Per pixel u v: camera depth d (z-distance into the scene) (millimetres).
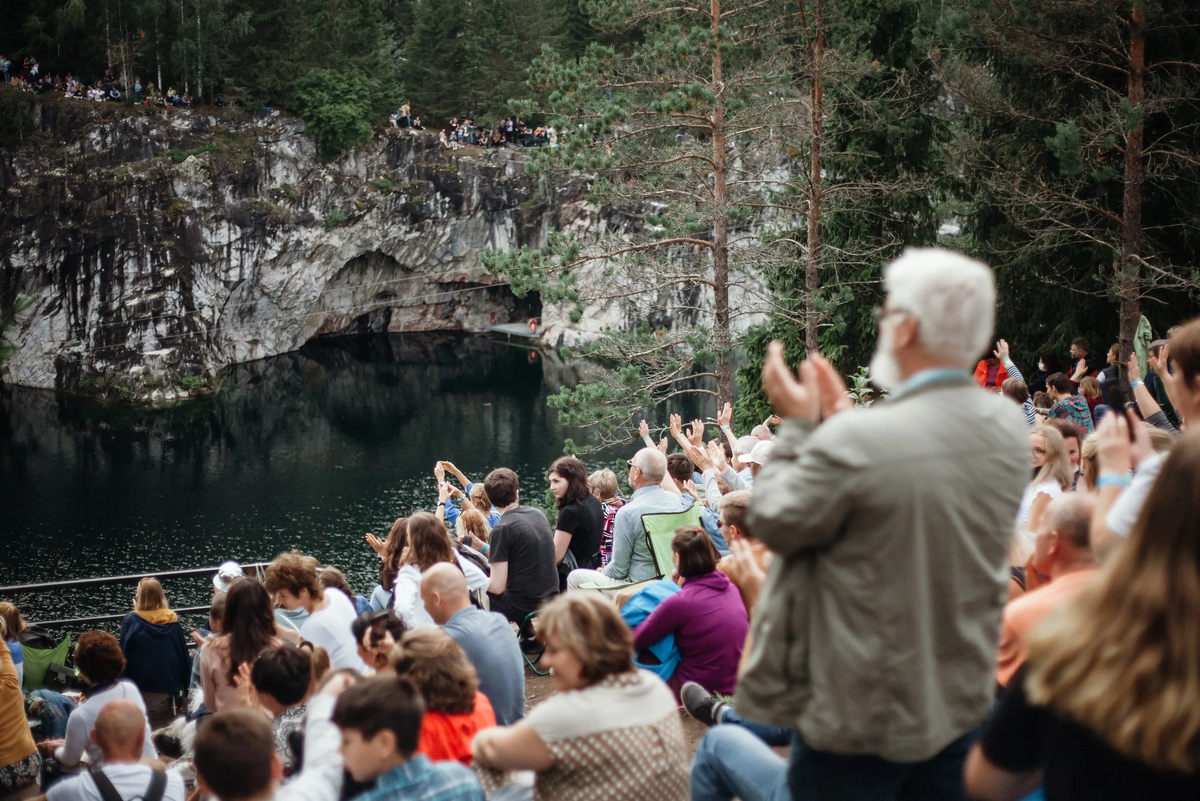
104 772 5230
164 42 69438
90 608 33844
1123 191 19297
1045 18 18109
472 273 82688
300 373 74500
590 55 21312
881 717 2506
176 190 67188
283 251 72375
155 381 66750
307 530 43156
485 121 79000
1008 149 20312
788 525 2479
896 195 23062
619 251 22109
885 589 2453
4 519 44531
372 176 75250
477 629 5516
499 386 72562
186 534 42500
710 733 3943
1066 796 1918
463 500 10586
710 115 21969
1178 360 3180
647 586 6414
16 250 64938
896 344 2582
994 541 2564
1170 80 18031
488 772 4590
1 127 64500
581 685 3859
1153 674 1768
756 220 26609
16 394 66125
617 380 21672
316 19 72250
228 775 3705
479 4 76625
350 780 4113
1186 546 1795
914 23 23141
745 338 23562
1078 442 7008
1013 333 21406
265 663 5305
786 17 22516
